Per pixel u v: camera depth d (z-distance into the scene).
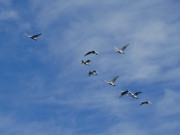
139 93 95.56
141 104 93.06
